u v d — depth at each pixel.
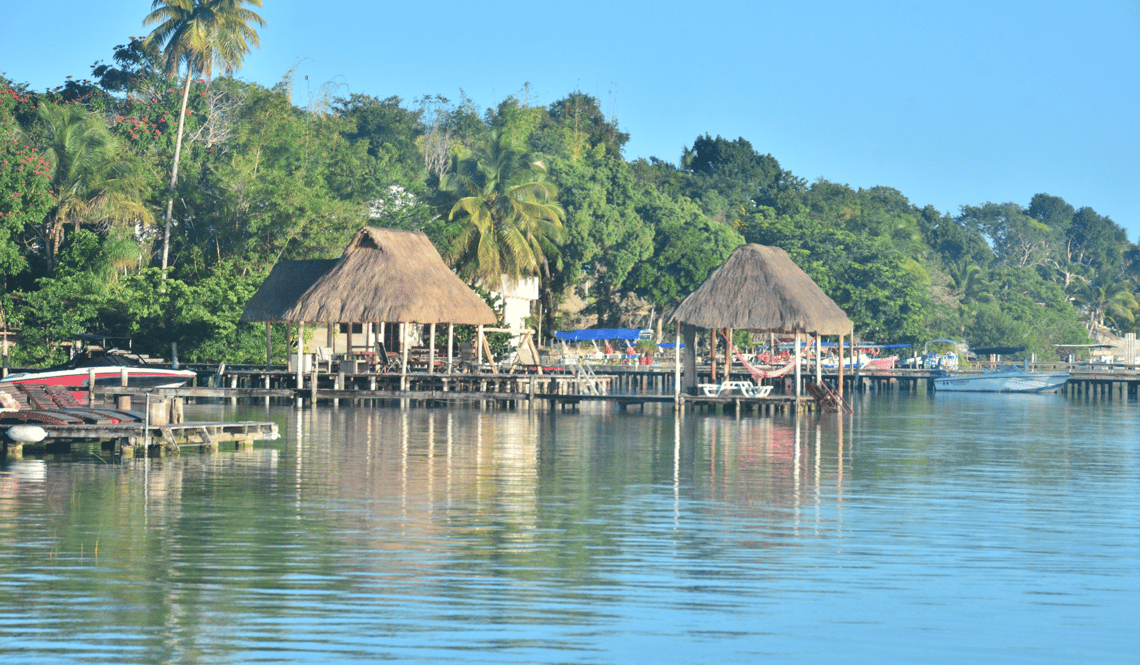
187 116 87.38
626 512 21.98
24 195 64.12
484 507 22.31
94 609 14.27
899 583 16.20
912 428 47.16
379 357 62.72
